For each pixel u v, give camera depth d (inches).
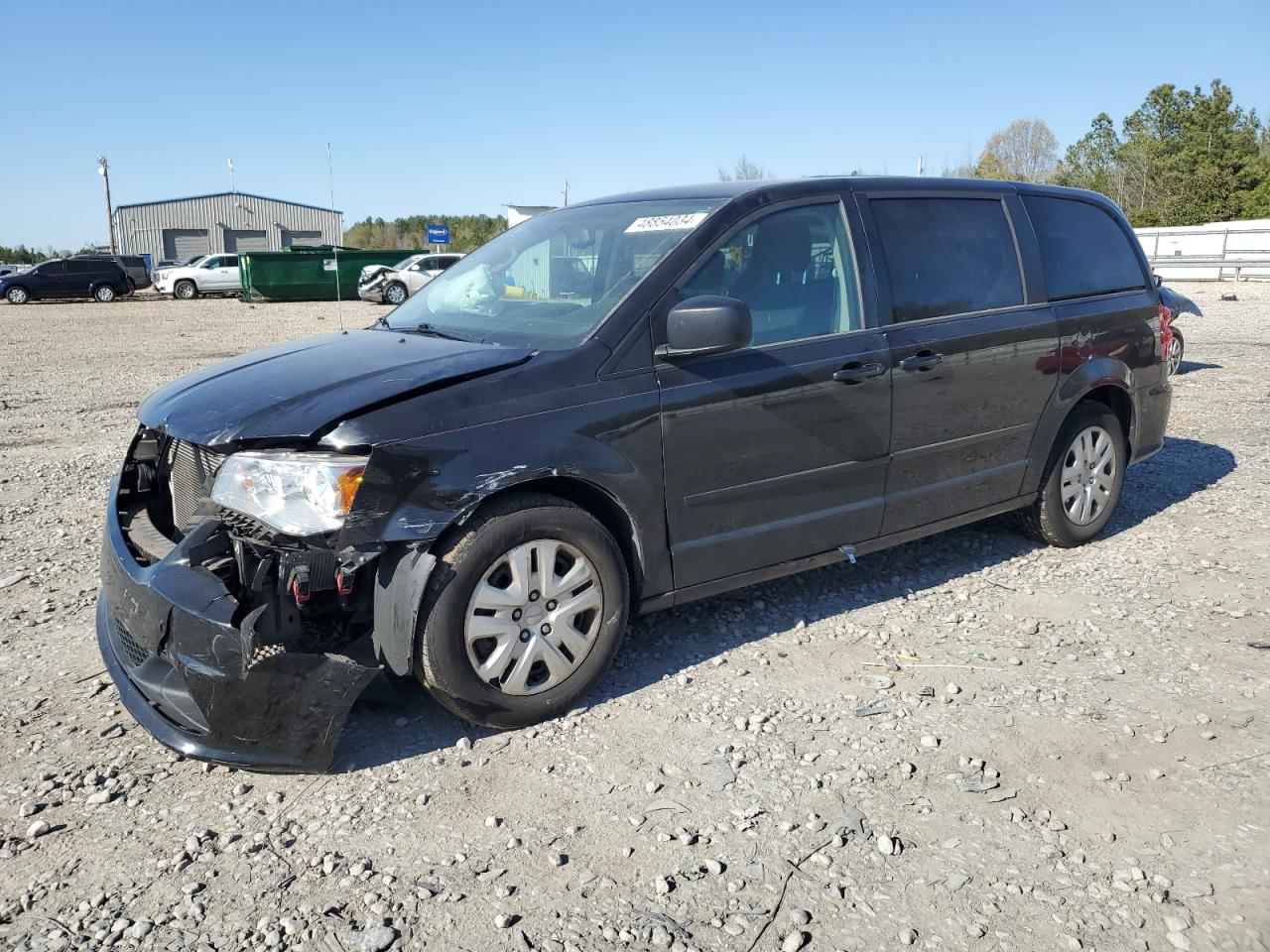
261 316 1091.9
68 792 121.6
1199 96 2901.1
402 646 122.3
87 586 195.0
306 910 99.8
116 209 2409.0
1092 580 190.4
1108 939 94.6
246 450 121.6
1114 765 125.2
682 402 142.7
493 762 127.5
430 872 105.7
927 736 131.4
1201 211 2373.3
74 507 256.2
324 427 119.3
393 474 119.7
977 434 181.9
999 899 100.4
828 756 127.7
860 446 164.1
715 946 94.3
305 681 116.8
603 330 139.7
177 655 117.1
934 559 202.7
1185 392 399.5
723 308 133.3
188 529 134.4
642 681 149.2
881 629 168.1
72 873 106.4
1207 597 181.2
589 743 131.7
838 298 163.8
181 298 1521.9
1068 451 201.9
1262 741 130.3
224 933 96.7
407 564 121.8
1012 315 185.8
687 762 126.6
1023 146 2797.7
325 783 123.1
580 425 134.0
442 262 1269.7
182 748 118.3
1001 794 118.6
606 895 101.6
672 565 146.8
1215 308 799.7
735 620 171.9
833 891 101.8
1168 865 105.5
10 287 1378.0
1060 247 201.5
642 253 151.6
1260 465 277.6
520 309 156.3
